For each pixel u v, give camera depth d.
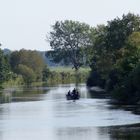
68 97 171.25
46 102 161.88
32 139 88.00
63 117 116.38
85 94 198.62
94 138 87.06
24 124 106.00
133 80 151.25
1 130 98.19
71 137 88.81
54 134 92.38
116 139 85.50
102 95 189.62
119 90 158.25
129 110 128.00
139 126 98.50
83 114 121.44
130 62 168.75
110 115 117.38
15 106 147.75
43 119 113.62
